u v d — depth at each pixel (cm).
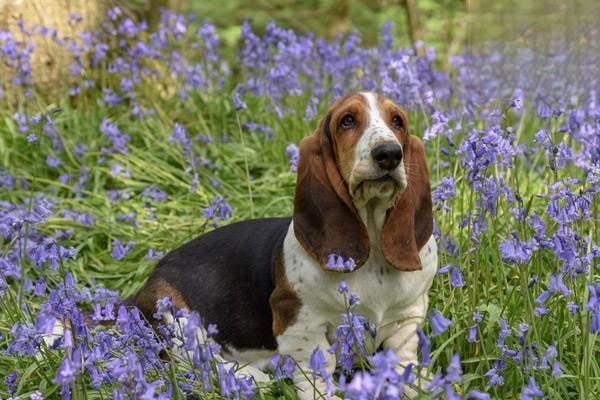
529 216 625
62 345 439
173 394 468
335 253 505
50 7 1014
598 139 612
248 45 973
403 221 508
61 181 840
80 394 449
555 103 760
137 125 925
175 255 606
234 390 419
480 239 576
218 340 569
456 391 464
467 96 838
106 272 721
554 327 532
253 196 813
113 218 787
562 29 903
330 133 510
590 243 515
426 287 530
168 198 835
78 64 948
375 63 940
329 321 519
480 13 980
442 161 756
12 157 881
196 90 970
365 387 336
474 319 488
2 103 968
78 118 932
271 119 925
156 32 1087
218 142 909
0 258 590
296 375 516
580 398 462
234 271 568
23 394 514
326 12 1619
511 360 481
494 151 526
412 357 528
